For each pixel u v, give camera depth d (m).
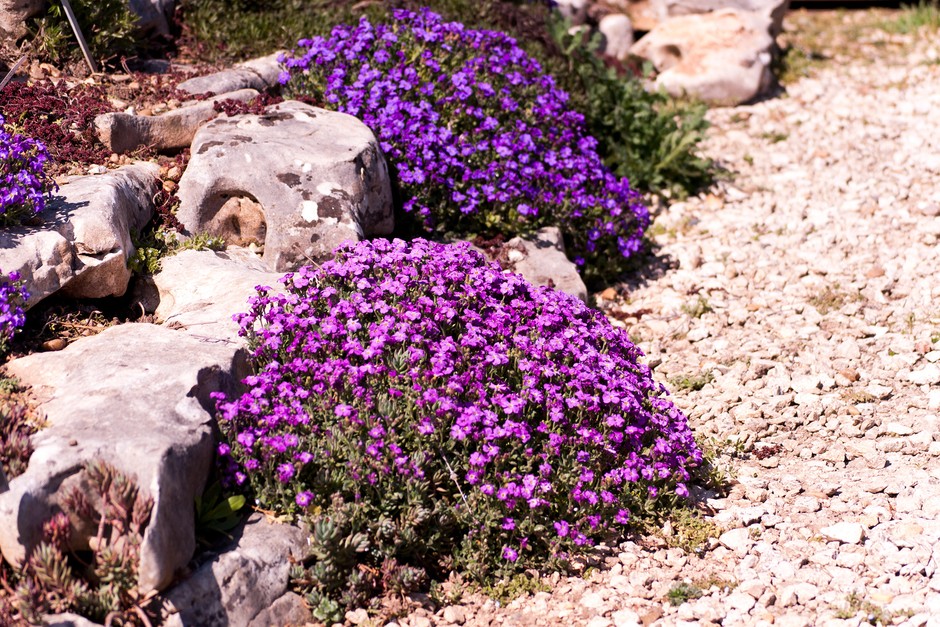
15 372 2.08
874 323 2.51
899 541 2.08
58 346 2.15
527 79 2.74
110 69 2.60
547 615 2.02
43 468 1.93
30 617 1.90
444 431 2.10
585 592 2.05
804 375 2.40
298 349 2.14
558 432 2.13
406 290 2.21
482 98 2.62
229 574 1.97
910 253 2.66
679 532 2.12
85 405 2.01
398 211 2.53
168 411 2.01
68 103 2.44
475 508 2.07
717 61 3.28
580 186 2.68
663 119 2.93
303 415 2.06
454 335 2.21
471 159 2.57
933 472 2.19
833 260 2.67
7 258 2.13
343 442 2.06
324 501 2.04
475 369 2.14
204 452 2.00
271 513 2.03
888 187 2.86
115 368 2.06
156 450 1.95
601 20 3.56
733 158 3.03
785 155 3.02
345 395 2.09
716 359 2.45
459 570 2.07
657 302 2.61
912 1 4.23
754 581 2.05
